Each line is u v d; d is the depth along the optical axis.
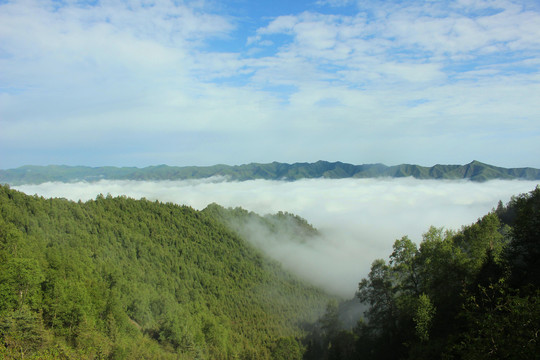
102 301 72.69
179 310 111.44
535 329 16.86
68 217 138.50
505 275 33.69
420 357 32.34
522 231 37.09
